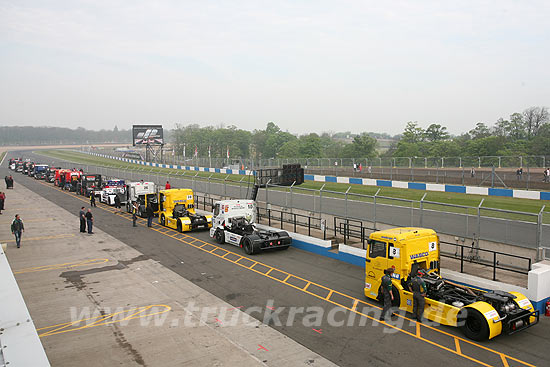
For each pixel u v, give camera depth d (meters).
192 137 122.06
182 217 25.69
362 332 10.91
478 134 88.75
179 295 14.05
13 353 3.87
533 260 15.02
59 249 21.06
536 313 10.77
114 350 10.11
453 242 17.48
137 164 79.12
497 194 25.23
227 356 9.70
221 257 19.19
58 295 14.22
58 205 37.75
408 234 12.37
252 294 14.05
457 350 9.81
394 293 12.36
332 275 16.20
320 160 53.59
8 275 5.26
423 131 95.69
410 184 30.80
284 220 26.48
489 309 10.23
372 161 46.09
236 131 125.94
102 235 24.59
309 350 9.94
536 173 33.69
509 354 9.56
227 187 32.50
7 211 34.25
